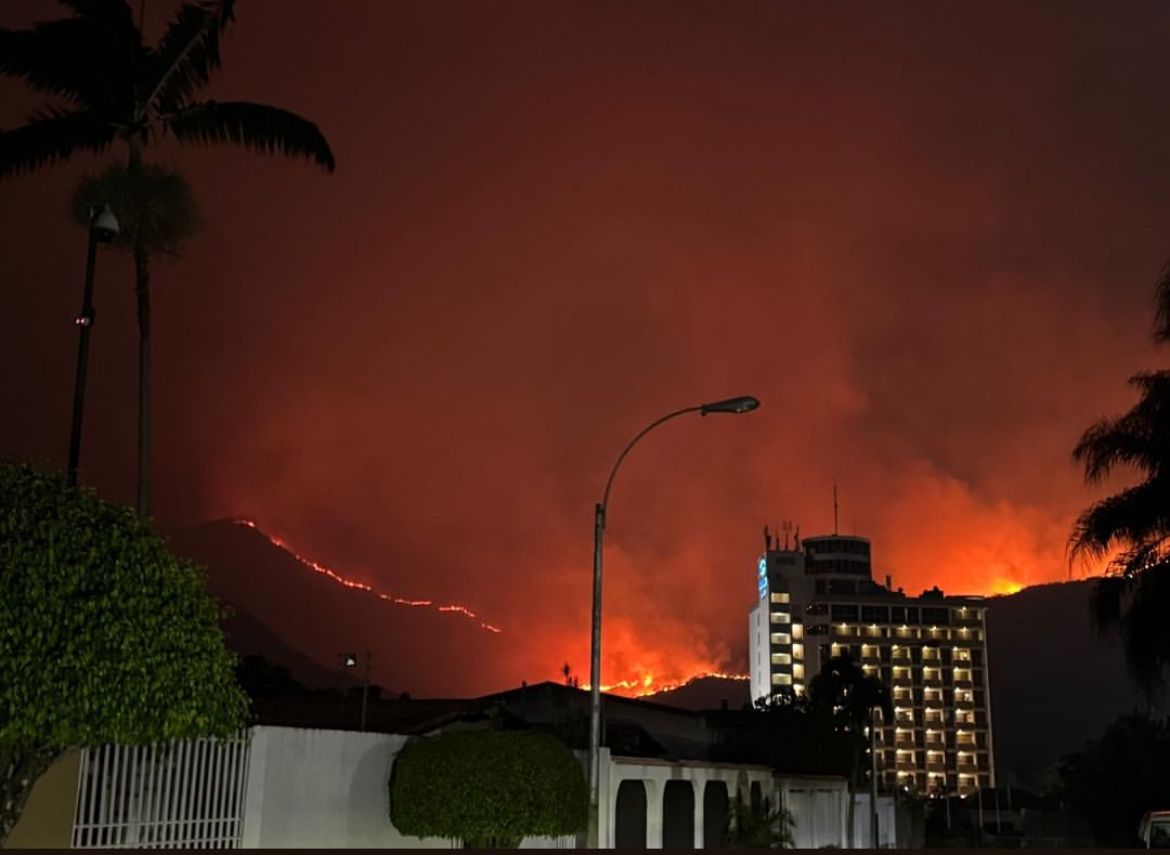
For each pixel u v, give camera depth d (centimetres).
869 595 17775
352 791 2056
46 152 2380
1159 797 8506
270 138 2538
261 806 1811
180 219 2381
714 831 3912
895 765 16875
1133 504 3183
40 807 1405
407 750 2164
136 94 2433
